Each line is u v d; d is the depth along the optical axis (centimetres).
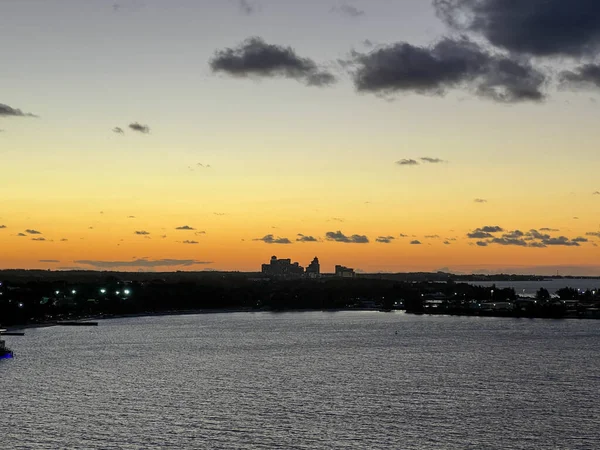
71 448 14275
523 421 16650
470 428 15975
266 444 14600
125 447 14338
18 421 16500
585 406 18375
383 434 15438
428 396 19800
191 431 15650
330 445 14562
